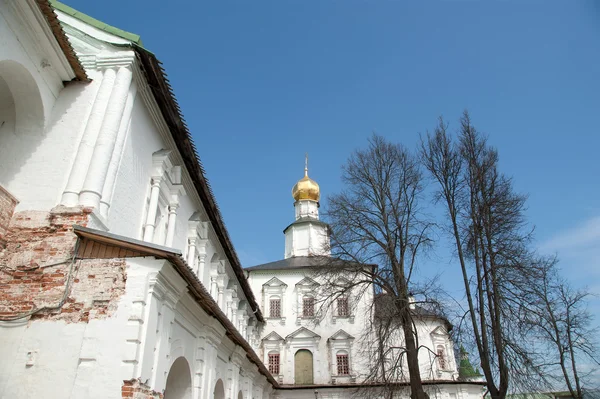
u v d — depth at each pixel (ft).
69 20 40.42
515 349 54.54
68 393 24.70
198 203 61.16
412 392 66.85
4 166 33.76
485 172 65.82
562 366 78.23
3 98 34.35
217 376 49.01
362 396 79.20
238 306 91.45
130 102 38.47
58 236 30.22
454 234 66.80
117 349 25.62
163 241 48.24
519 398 58.95
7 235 30.83
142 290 27.30
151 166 44.73
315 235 150.61
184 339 37.58
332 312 121.29
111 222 35.06
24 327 26.81
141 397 25.43
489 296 58.65
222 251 76.02
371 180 83.41
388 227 79.10
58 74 35.96
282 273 130.82
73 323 26.71
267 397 91.56
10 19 29.96
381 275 75.51
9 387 25.07
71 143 34.96
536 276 58.49
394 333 77.41
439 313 69.92
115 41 39.01
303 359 118.32
